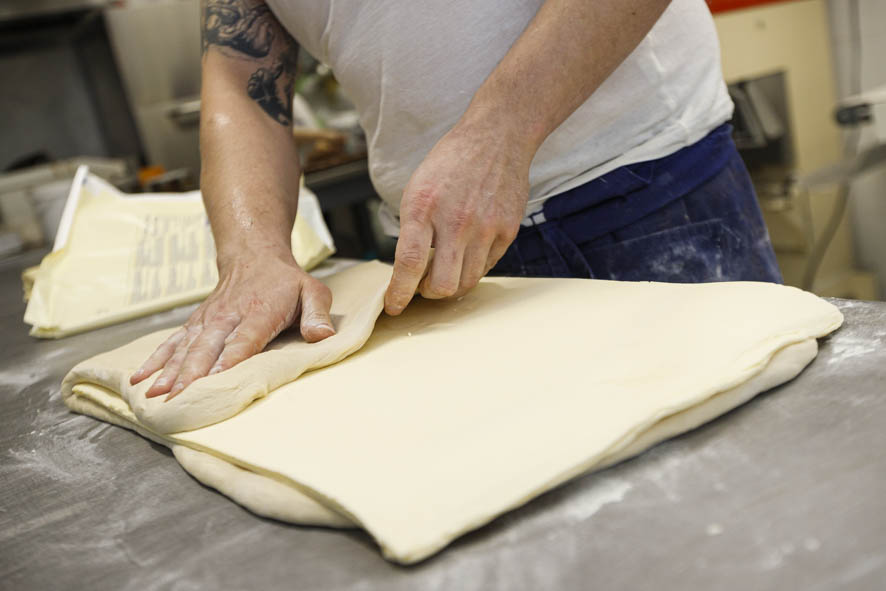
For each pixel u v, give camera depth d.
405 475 0.50
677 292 0.73
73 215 1.33
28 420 0.86
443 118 0.92
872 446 0.49
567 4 0.76
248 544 0.52
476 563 0.45
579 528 0.46
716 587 0.40
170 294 1.25
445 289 0.75
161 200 1.42
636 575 0.41
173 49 3.61
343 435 0.58
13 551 0.57
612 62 0.79
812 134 2.68
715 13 2.40
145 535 0.56
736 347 0.59
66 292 1.24
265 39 1.07
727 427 0.55
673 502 0.47
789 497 0.46
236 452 0.59
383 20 0.90
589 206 0.95
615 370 0.60
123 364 0.82
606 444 0.50
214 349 0.74
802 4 2.57
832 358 0.62
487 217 0.75
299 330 0.84
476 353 0.69
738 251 0.97
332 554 0.49
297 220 1.33
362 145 2.73
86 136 3.95
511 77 0.75
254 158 0.99
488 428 0.54
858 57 2.72
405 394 0.63
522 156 0.77
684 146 0.94
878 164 2.26
